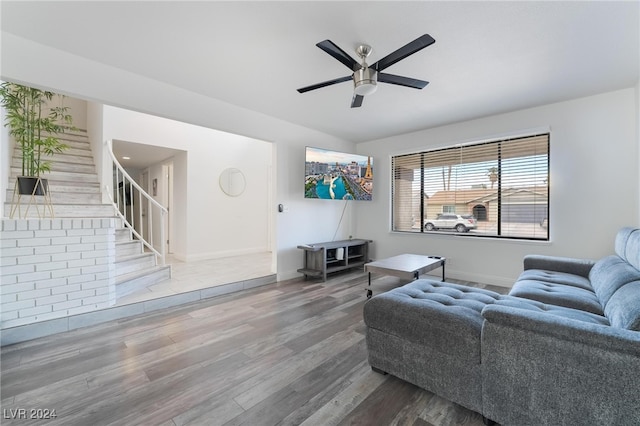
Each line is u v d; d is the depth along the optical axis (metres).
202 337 2.35
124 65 2.54
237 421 1.42
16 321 2.26
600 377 1.11
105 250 2.71
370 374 1.83
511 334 1.31
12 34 2.10
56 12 1.86
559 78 2.72
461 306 1.73
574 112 3.22
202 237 5.47
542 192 3.51
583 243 3.18
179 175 5.48
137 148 5.01
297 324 2.61
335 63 2.51
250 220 6.27
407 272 3.04
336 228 5.09
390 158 4.93
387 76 2.20
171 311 2.94
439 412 1.49
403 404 1.55
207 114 3.21
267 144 6.57
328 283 4.03
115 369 1.88
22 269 2.28
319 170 4.24
